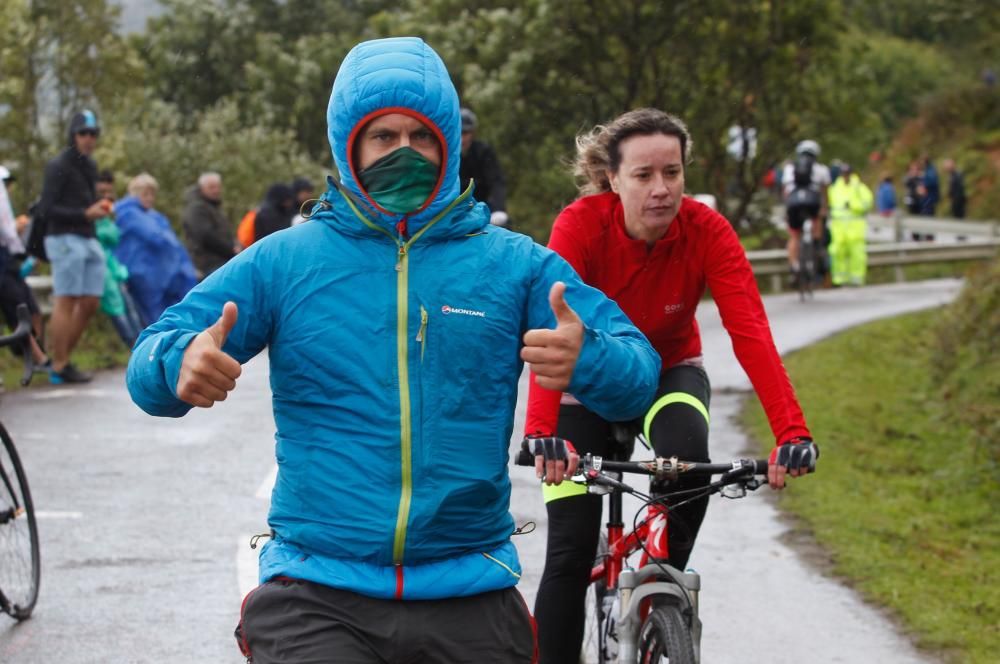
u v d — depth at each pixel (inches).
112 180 921.5
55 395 792.9
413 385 205.3
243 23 2395.4
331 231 210.1
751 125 1759.4
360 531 203.5
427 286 208.1
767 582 453.4
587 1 1638.8
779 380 286.4
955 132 2997.0
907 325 1173.1
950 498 602.5
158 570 449.4
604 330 216.2
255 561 459.8
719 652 384.5
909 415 788.6
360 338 205.3
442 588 206.5
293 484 207.5
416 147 208.5
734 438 685.9
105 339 1019.9
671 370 316.2
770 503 564.4
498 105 1637.6
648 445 321.4
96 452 632.4
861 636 399.9
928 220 2212.1
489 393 210.1
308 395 206.4
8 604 392.2
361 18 2496.3
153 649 376.5
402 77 206.2
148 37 2410.2
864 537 513.3
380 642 205.5
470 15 1790.1
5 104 1280.8
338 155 211.3
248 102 2103.8
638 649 278.4
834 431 724.0
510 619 212.4
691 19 1670.8
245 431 687.7
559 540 301.0
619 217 303.3
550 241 305.1
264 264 207.8
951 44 3836.1
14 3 1261.1
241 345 206.5
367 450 204.2
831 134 1830.7
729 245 301.6
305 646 203.0
